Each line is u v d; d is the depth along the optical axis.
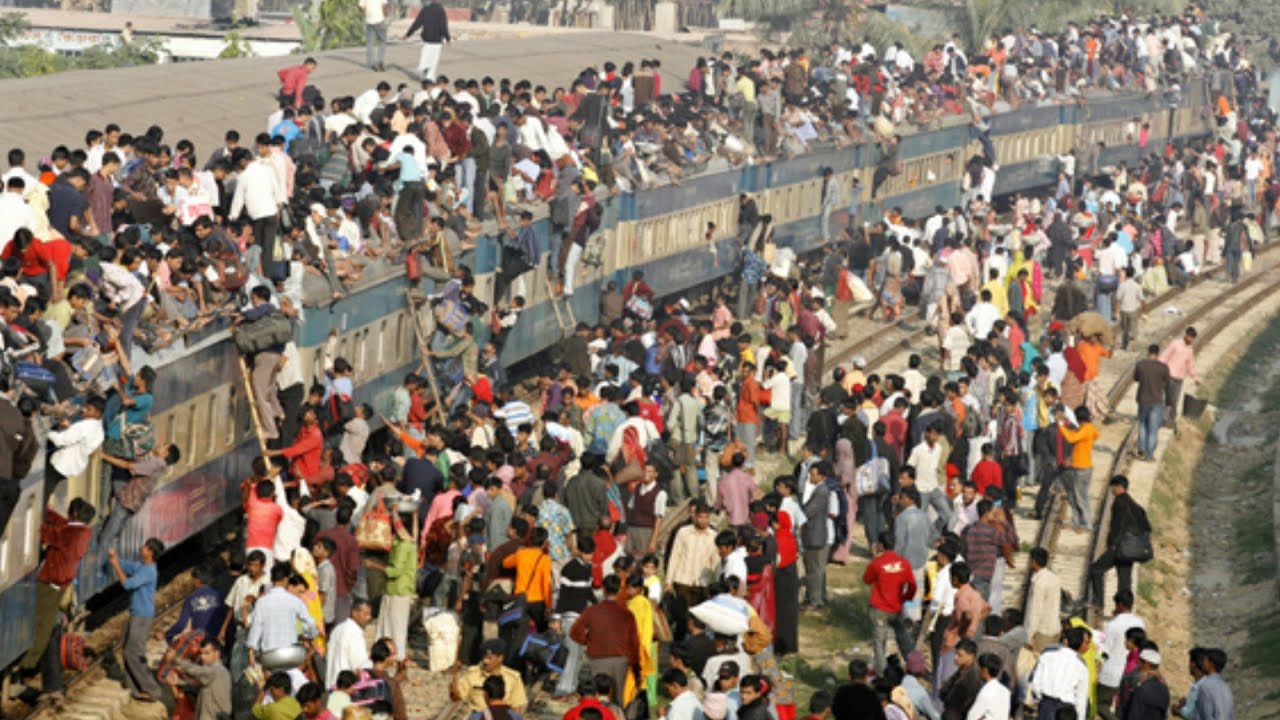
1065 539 55.12
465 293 54.31
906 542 42.53
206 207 44.94
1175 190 111.38
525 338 61.56
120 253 38.97
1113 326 87.38
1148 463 66.12
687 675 31.78
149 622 35.62
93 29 157.25
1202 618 52.91
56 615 34.06
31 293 35.28
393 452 47.88
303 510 39.09
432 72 75.94
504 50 96.56
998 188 108.88
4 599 31.92
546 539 37.25
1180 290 102.88
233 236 43.06
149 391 36.72
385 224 52.41
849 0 127.81
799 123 86.06
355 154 53.69
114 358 36.06
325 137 55.59
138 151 45.59
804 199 86.56
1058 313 78.31
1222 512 64.75
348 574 36.81
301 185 49.50
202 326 40.53
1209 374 86.88
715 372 56.75
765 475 58.44
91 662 37.59
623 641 34.00
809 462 47.50
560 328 64.56
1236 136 122.38
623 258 69.88
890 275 85.31
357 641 33.00
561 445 45.06
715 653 34.41
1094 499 61.25
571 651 37.06
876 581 39.53
